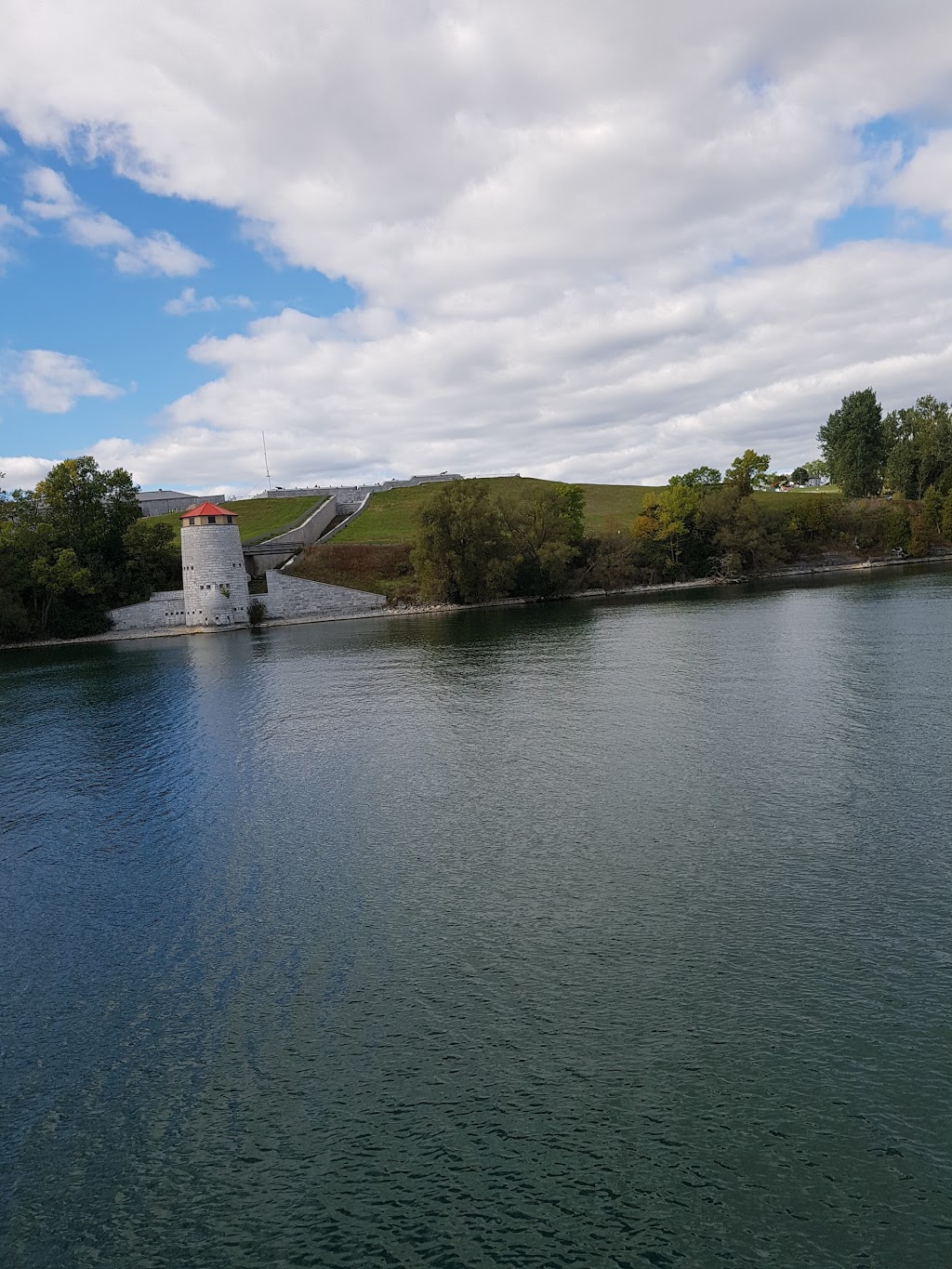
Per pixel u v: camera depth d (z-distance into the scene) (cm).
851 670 4309
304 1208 1164
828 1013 1479
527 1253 1066
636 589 11512
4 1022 1650
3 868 2436
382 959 1769
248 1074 1439
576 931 1820
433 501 10081
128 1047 1542
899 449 14138
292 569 10800
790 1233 1070
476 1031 1504
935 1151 1179
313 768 3253
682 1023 1483
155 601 9700
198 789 3089
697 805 2500
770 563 12469
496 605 10350
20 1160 1285
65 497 9506
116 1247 1125
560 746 3284
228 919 2016
